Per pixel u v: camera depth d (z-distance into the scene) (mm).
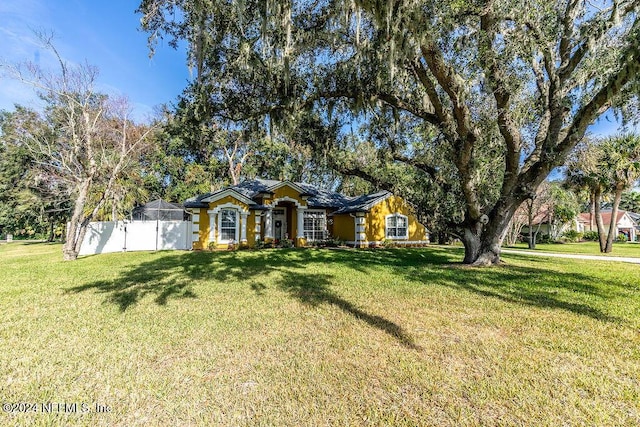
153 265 11109
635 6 7008
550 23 8148
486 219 10805
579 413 2598
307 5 7875
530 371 3293
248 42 7527
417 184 12836
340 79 9195
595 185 19531
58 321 4887
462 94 8344
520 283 7715
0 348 3857
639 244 30266
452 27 7133
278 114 9539
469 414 2592
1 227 37594
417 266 10812
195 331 4445
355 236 20234
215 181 29297
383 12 5961
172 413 2617
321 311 5398
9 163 27609
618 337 4207
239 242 18094
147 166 28219
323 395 2865
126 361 3529
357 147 14102
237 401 2777
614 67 7449
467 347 3893
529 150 11469
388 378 3156
